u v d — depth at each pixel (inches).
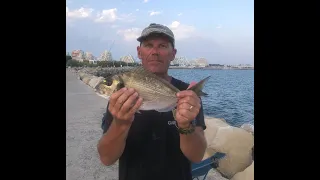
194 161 35.2
